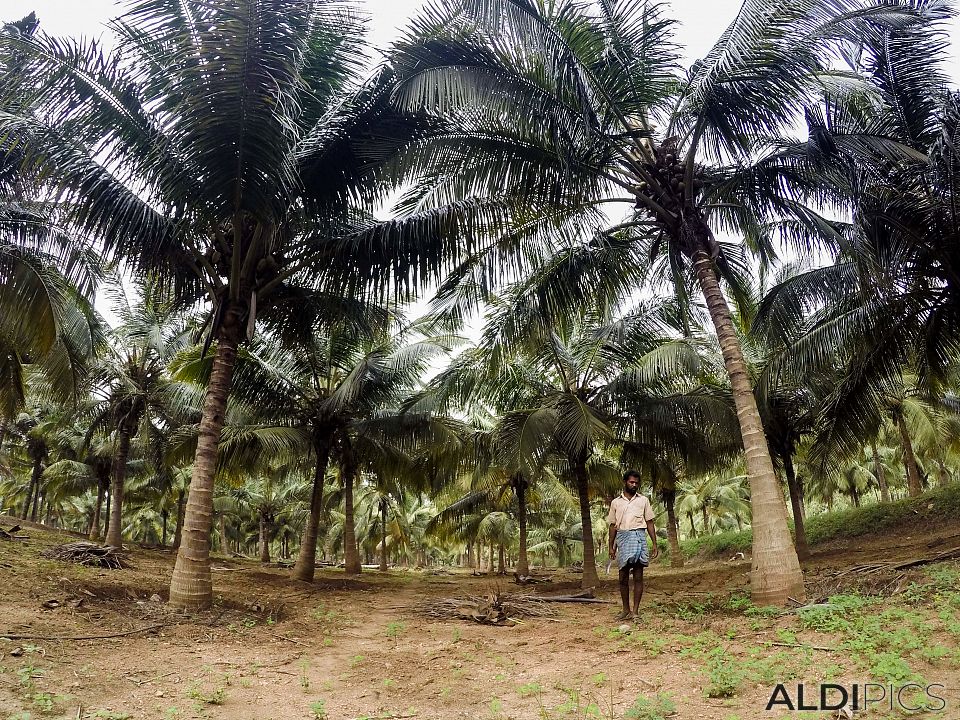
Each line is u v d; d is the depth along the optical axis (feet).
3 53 26.35
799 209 32.04
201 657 18.34
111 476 82.33
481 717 13.35
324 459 54.39
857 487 113.09
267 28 24.07
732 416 45.80
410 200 33.22
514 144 29.94
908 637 14.92
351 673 17.60
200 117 24.48
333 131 29.48
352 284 32.50
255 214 27.09
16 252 35.12
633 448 55.01
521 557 72.79
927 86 34.37
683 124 29.19
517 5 27.14
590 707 13.03
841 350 39.11
